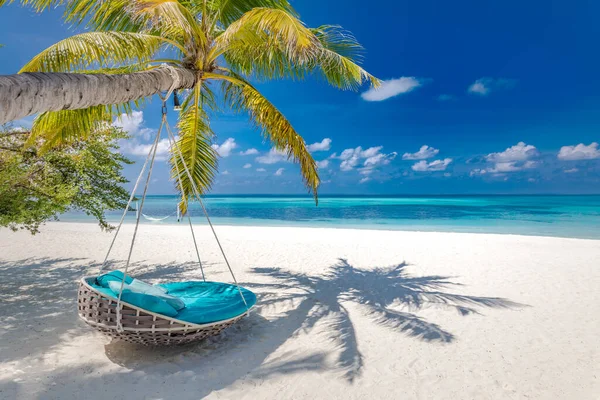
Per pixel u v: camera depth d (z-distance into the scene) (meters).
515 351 4.32
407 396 3.39
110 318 3.61
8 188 5.27
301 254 10.34
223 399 3.29
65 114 5.33
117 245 11.80
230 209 38.56
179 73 4.43
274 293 6.67
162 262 9.38
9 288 6.75
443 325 5.12
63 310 5.54
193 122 7.34
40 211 5.57
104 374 3.66
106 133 6.68
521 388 3.53
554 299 6.27
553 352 4.29
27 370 3.68
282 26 3.94
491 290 6.84
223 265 9.03
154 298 3.70
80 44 3.78
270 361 4.04
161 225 19.28
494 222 22.12
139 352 4.15
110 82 3.46
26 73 2.82
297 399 3.32
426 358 4.14
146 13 3.85
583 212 29.97
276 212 33.59
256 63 6.65
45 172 6.07
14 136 5.95
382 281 7.53
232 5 5.86
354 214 30.42
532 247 11.38
